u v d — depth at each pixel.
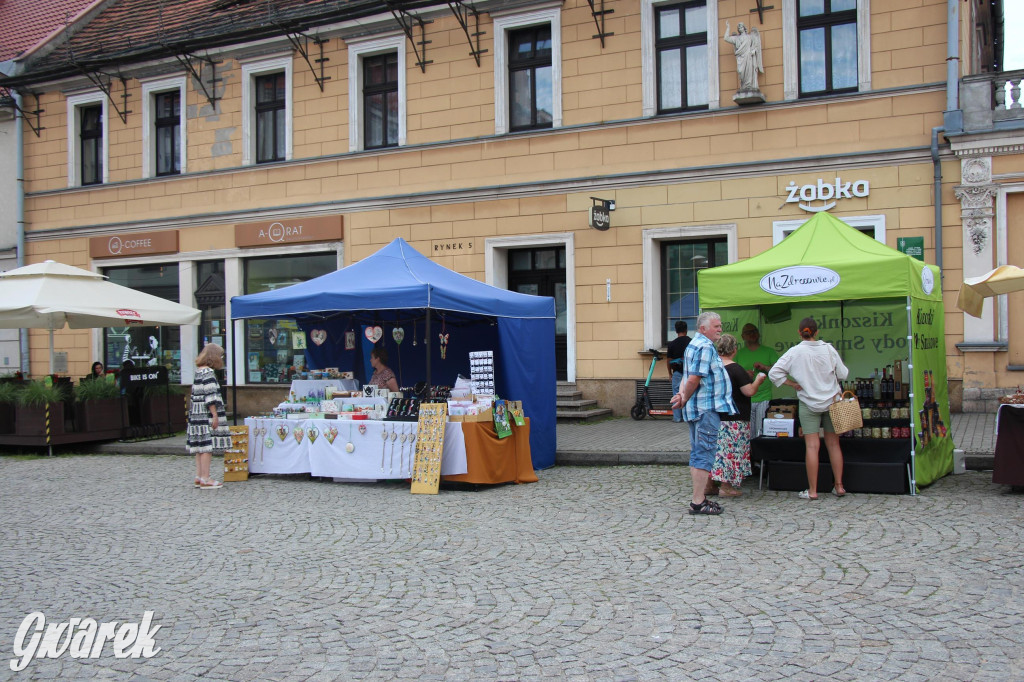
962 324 13.51
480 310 10.70
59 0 24.06
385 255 11.62
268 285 19.55
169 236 20.27
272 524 8.39
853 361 10.14
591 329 16.08
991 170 13.23
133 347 21.03
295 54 18.88
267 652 5.00
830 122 14.34
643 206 15.64
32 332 22.23
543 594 5.88
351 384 12.16
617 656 4.76
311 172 18.78
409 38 17.66
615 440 12.80
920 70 13.78
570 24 16.30
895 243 13.89
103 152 21.33
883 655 4.64
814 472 8.61
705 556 6.65
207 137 19.97
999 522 7.34
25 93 22.11
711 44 15.17
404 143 17.83
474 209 17.11
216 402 10.66
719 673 4.49
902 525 7.36
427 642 5.07
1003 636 4.85
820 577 6.02
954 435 11.55
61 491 10.73
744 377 8.79
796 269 9.05
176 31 20.06
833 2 14.49
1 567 7.02
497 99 16.86
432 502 9.30
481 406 10.02
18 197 22.12
